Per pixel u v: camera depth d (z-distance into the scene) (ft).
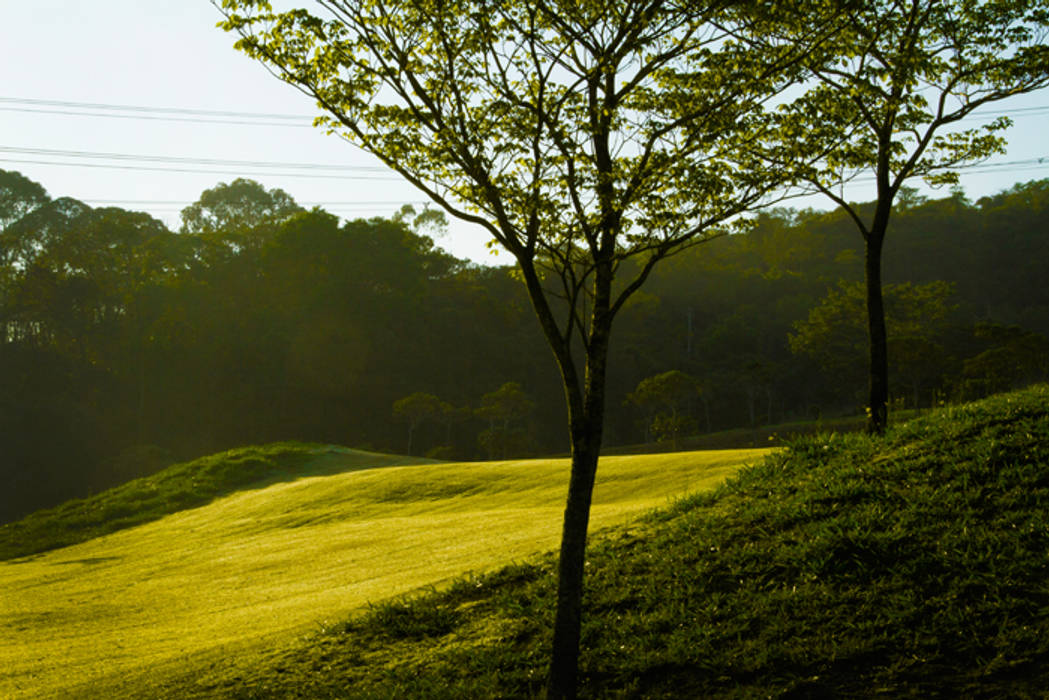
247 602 42.55
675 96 22.66
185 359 232.12
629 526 35.06
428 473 85.81
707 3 22.39
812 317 225.97
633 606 25.61
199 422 227.40
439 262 304.91
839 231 340.59
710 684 20.24
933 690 18.07
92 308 236.43
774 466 36.70
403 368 246.06
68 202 284.61
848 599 22.34
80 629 41.11
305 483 92.48
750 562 26.02
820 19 24.29
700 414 269.23
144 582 55.42
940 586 21.89
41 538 86.63
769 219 312.09
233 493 98.68
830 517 27.53
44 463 206.18
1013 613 20.06
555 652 20.58
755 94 22.27
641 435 263.90
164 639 35.58
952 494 26.68
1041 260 311.47
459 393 249.55
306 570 50.03
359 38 21.98
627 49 21.91
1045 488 25.38
